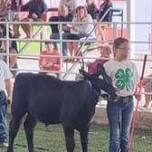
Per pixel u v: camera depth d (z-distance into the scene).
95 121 13.42
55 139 11.76
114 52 8.98
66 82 9.55
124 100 8.91
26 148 10.88
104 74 8.96
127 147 9.09
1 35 17.03
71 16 16.56
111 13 16.58
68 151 9.23
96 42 13.81
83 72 9.32
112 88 8.88
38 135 12.15
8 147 10.24
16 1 18.36
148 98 13.39
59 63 14.98
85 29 15.73
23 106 10.03
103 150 10.80
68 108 9.25
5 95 11.02
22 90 9.99
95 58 12.87
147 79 13.06
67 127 9.27
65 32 16.11
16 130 10.18
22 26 17.66
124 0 18.84
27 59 16.81
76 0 16.80
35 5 17.61
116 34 14.65
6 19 17.83
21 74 10.12
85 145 9.30
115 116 8.93
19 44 17.91
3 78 10.95
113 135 8.95
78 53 15.25
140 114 12.80
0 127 11.12
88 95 9.14
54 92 9.53
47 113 9.60
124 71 8.89
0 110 11.09
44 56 14.02
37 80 9.85
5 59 15.66
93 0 16.98
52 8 18.72
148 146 11.26
